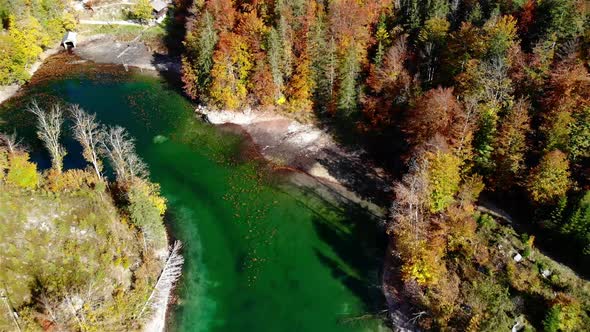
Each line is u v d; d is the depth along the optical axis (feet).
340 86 290.15
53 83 370.53
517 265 191.93
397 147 276.00
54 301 174.60
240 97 313.94
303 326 193.57
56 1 425.69
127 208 216.54
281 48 298.35
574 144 202.28
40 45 408.05
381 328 191.52
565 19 246.27
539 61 231.71
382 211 246.88
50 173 219.00
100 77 379.96
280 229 238.07
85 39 433.48
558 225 192.54
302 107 311.88
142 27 447.83
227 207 251.80
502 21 247.09
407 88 268.21
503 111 222.69
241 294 206.39
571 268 188.96
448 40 272.72
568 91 208.03
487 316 168.55
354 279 212.02
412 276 188.96
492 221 209.36
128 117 327.06
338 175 270.87
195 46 324.60
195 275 214.07
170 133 310.24
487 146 215.31
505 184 217.77
